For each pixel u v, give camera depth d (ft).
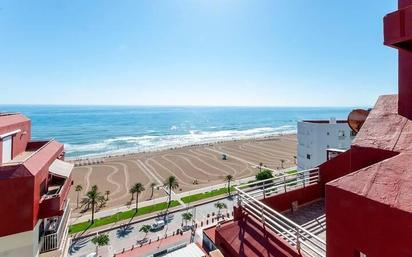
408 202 13.26
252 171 256.73
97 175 239.09
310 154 168.55
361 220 15.35
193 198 179.83
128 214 154.92
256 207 32.65
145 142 441.68
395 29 19.08
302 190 38.42
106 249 118.73
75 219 148.46
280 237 26.73
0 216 38.09
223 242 31.07
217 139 489.26
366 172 17.01
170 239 127.13
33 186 40.60
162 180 226.17
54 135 485.97
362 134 25.11
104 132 537.24
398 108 25.32
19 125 58.95
